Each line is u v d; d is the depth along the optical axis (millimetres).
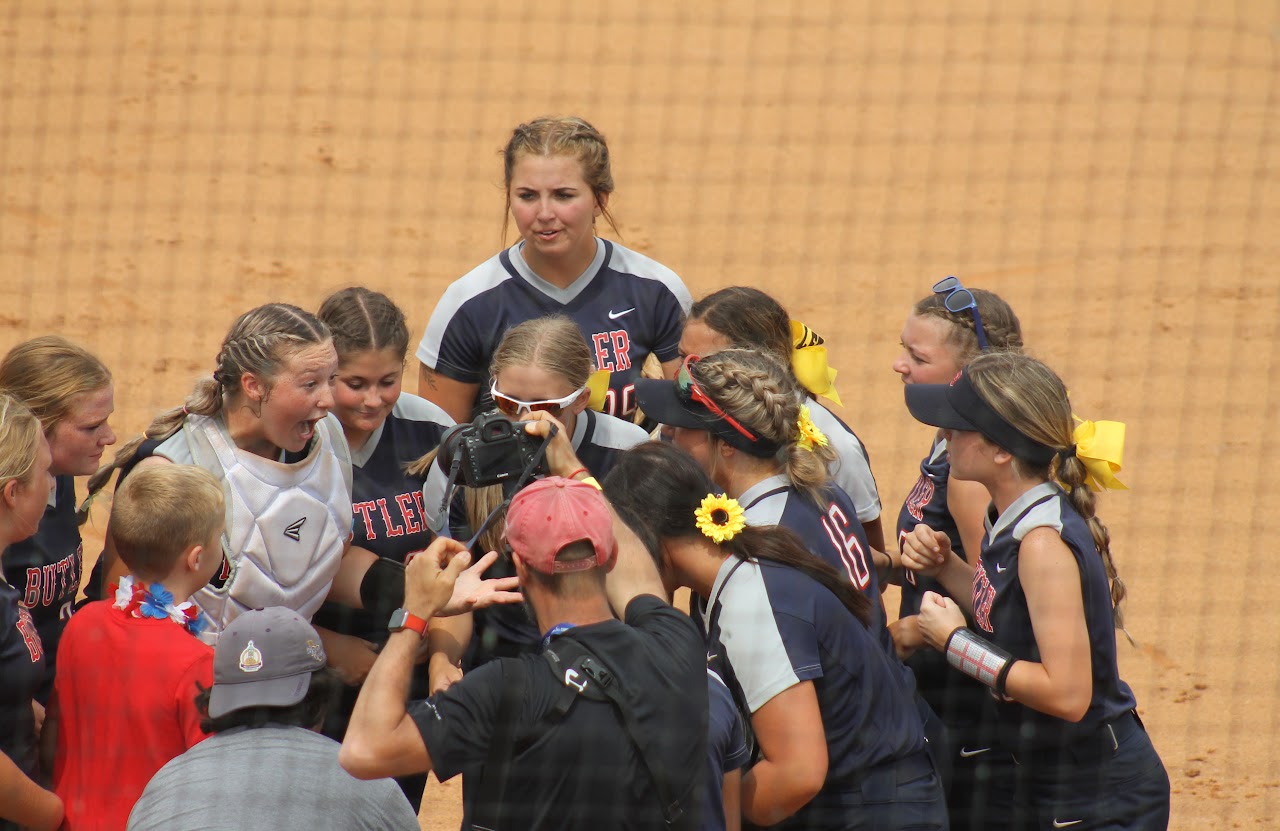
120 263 41156
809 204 48469
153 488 12672
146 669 12305
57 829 12195
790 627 12109
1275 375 36188
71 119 51281
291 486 13844
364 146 51656
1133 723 13609
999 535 13367
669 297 18969
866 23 65438
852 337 38156
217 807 10555
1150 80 59250
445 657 14102
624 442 15781
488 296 18281
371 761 10430
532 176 17578
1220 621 24109
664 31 64000
